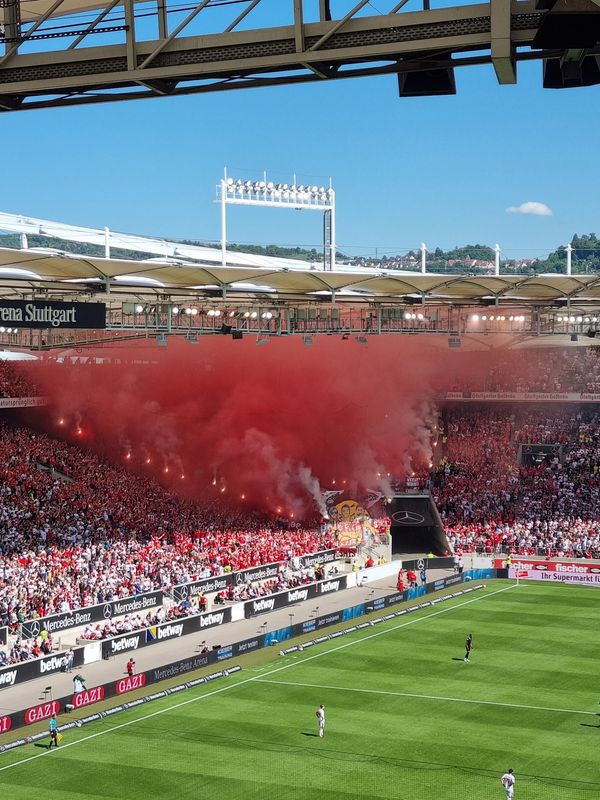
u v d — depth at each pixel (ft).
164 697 175.63
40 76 59.41
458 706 171.63
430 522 306.76
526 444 333.21
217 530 274.36
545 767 143.64
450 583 270.67
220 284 209.46
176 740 154.30
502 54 52.24
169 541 257.55
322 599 249.34
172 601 225.56
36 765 143.84
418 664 197.47
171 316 223.10
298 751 150.00
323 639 215.31
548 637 217.56
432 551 310.45
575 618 234.79
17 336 255.29
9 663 180.86
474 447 335.88
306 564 266.77
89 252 356.38
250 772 141.59
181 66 57.36
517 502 312.91
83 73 58.75
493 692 179.63
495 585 273.33
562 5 47.67
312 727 160.66
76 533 244.01
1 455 269.64
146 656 197.26
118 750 150.00
